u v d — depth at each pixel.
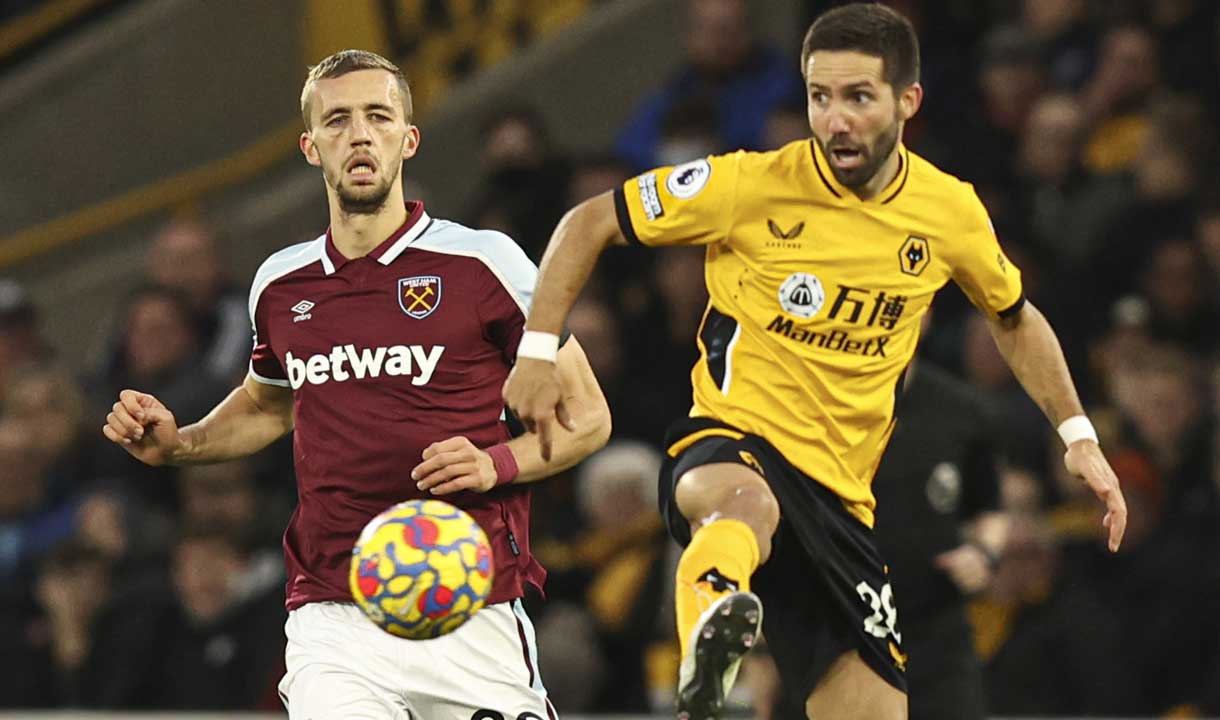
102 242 47.06
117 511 35.00
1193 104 37.16
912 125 40.03
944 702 21.64
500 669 17.48
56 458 37.31
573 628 30.05
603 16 45.03
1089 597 28.94
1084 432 17.83
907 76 16.70
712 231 17.08
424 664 17.25
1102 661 28.45
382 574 15.37
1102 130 38.56
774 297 17.08
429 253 17.67
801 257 16.98
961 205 17.20
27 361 41.53
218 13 46.56
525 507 17.89
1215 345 35.19
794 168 17.08
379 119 17.45
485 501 17.50
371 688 17.19
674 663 29.64
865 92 16.50
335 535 17.42
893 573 21.62
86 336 46.47
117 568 33.88
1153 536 30.16
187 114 46.78
